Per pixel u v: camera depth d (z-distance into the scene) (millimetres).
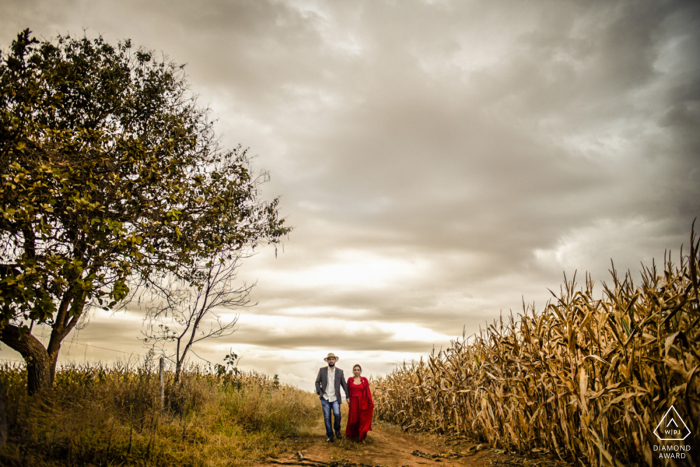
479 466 6328
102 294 6461
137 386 8258
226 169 10609
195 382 10195
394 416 14312
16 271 6621
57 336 8141
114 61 9734
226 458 6223
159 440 6281
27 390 7383
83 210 6699
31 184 6105
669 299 4516
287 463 6383
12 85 6297
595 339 5328
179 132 9516
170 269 9461
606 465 4809
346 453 7590
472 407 9039
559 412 6004
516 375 7312
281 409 11297
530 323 7266
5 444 4715
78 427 5707
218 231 10125
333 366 9406
